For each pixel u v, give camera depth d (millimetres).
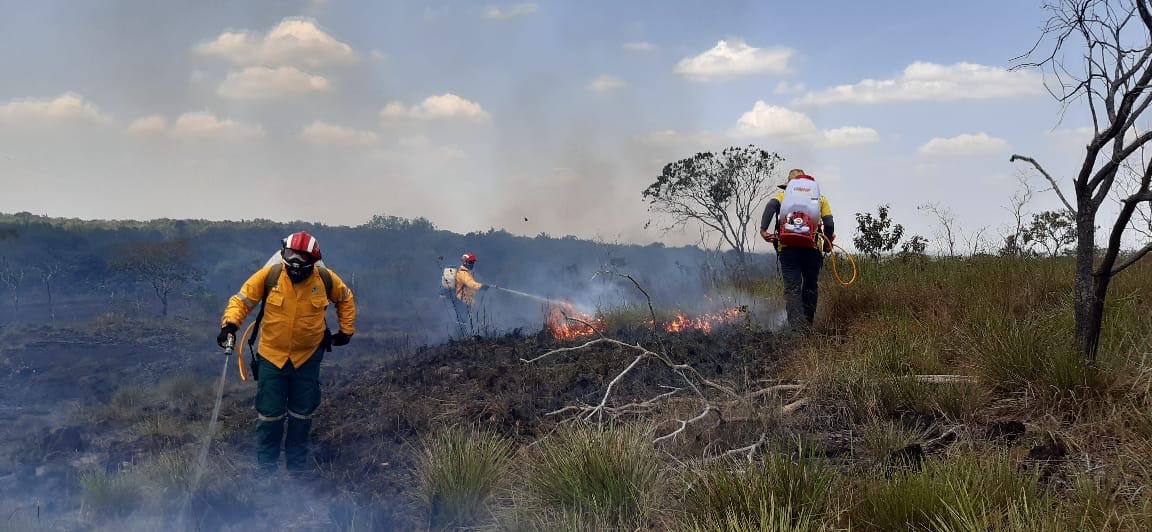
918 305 7922
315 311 5512
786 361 6816
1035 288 7641
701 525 3861
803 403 5645
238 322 5402
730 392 5699
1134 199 4938
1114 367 5184
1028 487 3766
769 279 12031
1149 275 7637
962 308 7438
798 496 3879
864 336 6961
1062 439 4504
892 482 3910
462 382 7371
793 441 4965
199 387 9375
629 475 4289
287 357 5445
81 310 22156
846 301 8352
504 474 4656
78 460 6031
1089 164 5258
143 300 24000
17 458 6086
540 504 4266
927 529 3537
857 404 5488
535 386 6898
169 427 6785
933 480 3797
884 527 3666
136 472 5156
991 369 5508
